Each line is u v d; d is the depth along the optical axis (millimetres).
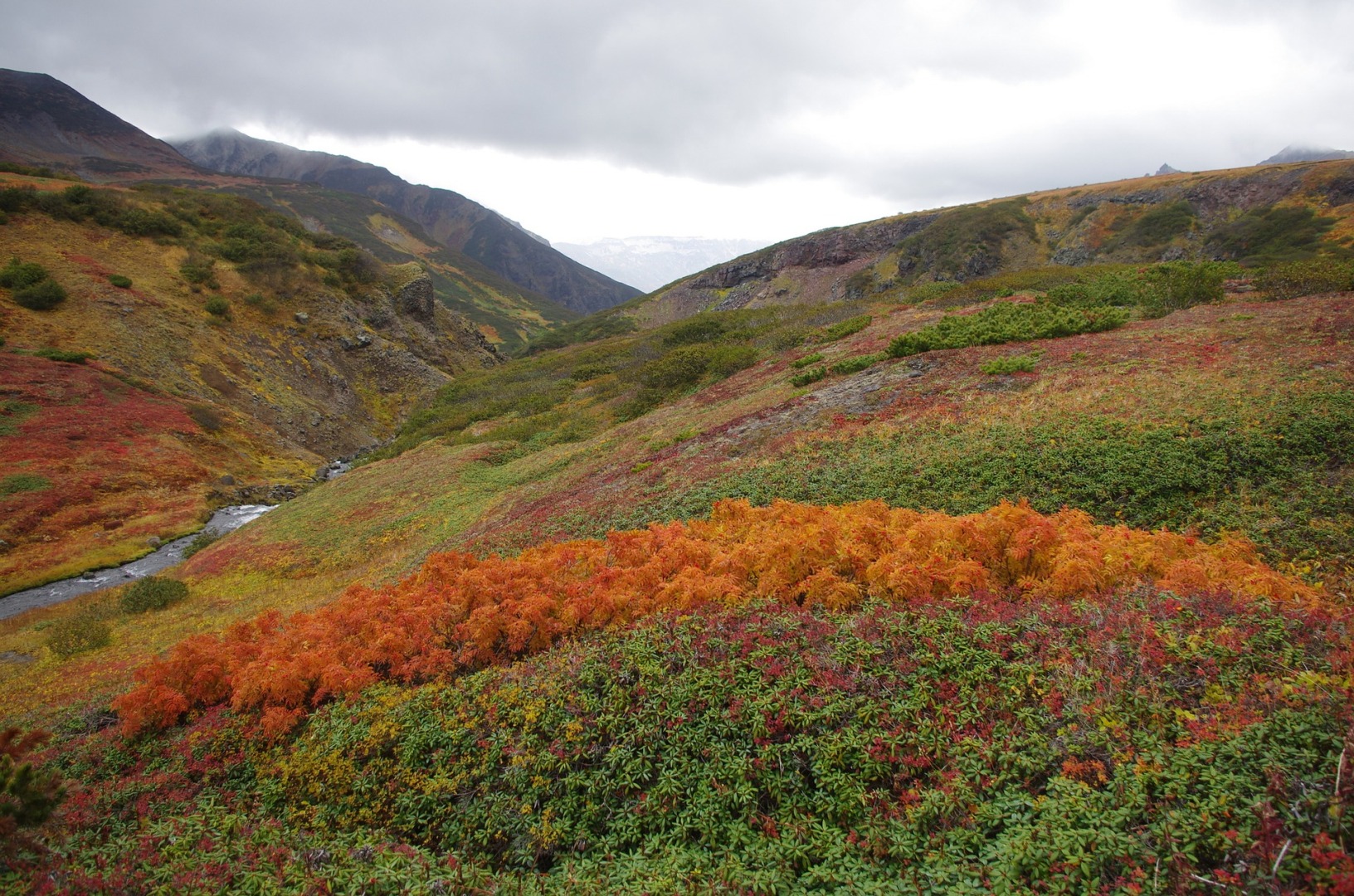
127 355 62469
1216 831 5059
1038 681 7516
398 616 12211
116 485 44875
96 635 23125
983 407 20094
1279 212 105125
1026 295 41562
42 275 65062
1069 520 11859
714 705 8234
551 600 11609
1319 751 5480
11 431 45969
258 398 69875
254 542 33906
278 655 12055
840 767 7082
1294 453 12875
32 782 6879
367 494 38188
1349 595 8945
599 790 7672
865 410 23672
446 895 6570
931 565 10414
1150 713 6621
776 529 13359
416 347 103875
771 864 6219
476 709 9430
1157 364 19688
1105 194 134500
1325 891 4289
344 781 8961
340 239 108438
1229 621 7672
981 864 5477
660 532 14594
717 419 30922
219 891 6812
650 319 166125
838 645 8820
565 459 35938
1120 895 4828
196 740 10742
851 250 154500
